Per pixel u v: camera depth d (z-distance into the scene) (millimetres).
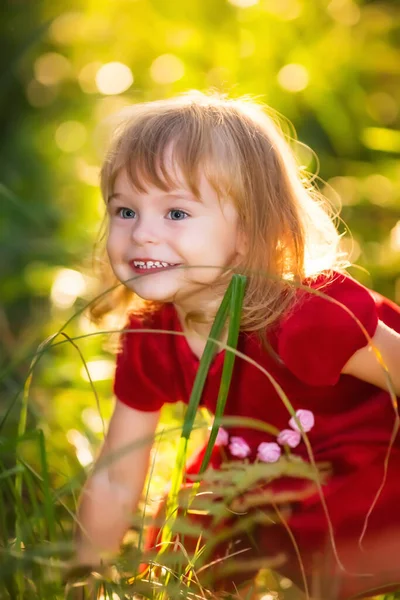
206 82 4633
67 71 5547
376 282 3502
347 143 4496
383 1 4973
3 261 3965
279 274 2240
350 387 2240
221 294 2211
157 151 2148
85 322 3408
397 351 2180
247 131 2270
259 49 4551
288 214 2307
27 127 5273
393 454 2229
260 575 2297
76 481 1977
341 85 4613
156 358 2377
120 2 5133
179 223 2143
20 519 1952
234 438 2297
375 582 2197
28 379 2010
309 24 4660
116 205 2205
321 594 2178
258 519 2053
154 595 1868
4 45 5277
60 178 4688
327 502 2215
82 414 2961
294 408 2244
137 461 2414
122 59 5191
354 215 3949
